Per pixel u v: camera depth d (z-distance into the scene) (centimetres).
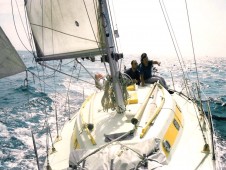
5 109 1248
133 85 624
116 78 481
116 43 488
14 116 1132
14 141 860
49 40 450
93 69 3216
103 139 432
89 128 461
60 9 423
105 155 381
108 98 498
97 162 371
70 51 452
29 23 447
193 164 417
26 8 435
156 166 362
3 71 351
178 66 4066
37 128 980
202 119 564
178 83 1772
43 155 760
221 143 766
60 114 1151
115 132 441
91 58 476
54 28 440
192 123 559
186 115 605
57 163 458
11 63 359
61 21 433
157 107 508
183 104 678
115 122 473
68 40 445
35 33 449
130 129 443
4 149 801
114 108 501
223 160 650
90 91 1653
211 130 466
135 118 445
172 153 438
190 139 491
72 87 1803
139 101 543
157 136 425
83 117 519
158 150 395
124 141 415
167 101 545
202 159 429
